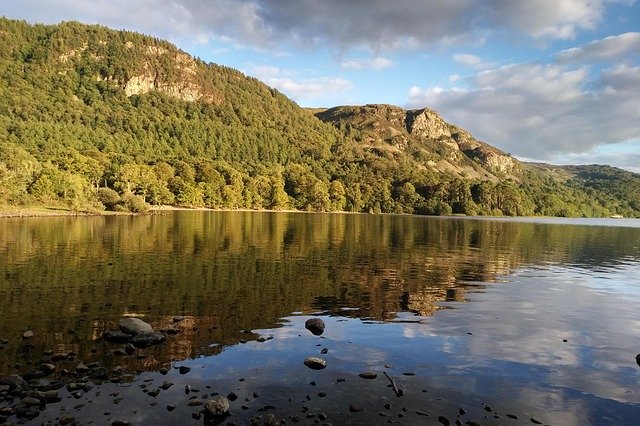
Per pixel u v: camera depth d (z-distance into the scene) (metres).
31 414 11.25
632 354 17.81
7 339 17.05
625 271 41.28
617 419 12.39
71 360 15.12
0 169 94.50
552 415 12.47
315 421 11.50
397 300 26.19
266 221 102.56
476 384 14.35
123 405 12.00
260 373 14.59
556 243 69.81
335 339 18.50
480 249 56.50
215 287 28.00
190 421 11.28
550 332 20.52
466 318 22.53
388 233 77.50
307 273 34.06
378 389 13.66
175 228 71.88
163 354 16.00
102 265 34.31
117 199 112.88
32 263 34.19
